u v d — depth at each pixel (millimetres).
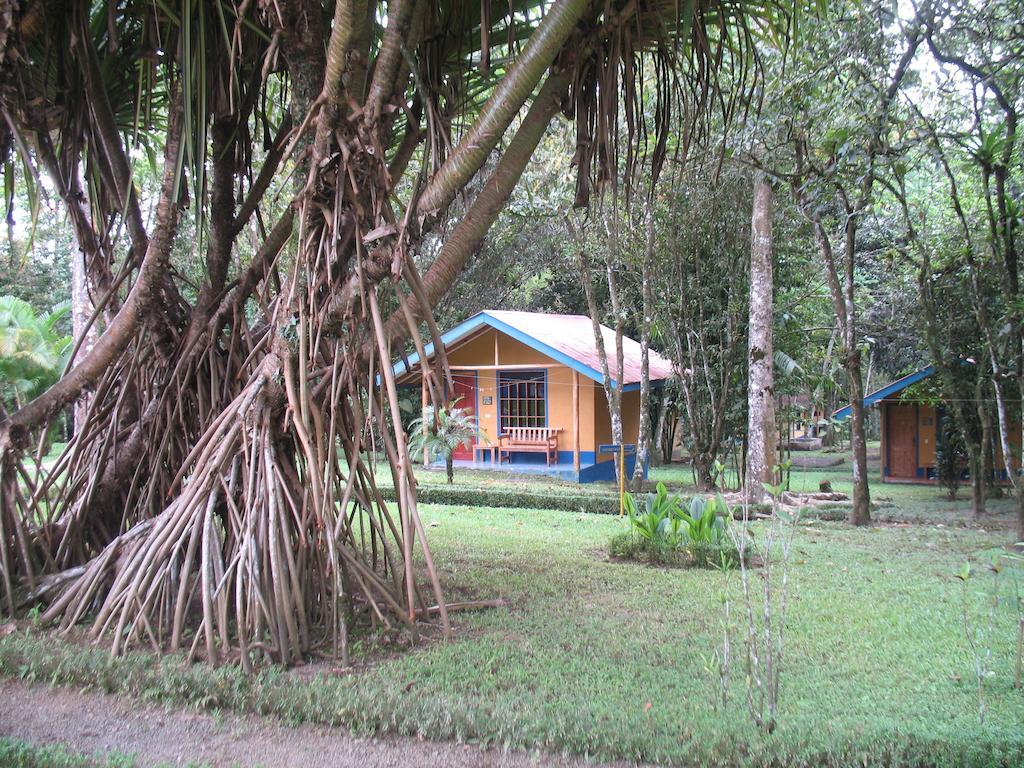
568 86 4277
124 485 5469
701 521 6996
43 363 15742
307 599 4398
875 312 18750
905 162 9516
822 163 9492
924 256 10422
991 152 8609
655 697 3639
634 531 7703
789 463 4098
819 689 3812
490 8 4332
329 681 3717
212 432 4605
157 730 3264
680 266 13320
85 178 5484
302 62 4527
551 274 21844
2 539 4766
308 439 4160
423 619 4883
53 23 4812
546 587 5867
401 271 4086
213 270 5457
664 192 12273
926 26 8328
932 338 11195
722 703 3547
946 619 5105
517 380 17000
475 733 3184
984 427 11109
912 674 4047
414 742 3162
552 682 3785
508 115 3887
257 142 6070
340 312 4332
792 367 12953
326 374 4441
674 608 5293
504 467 16812
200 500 4375
